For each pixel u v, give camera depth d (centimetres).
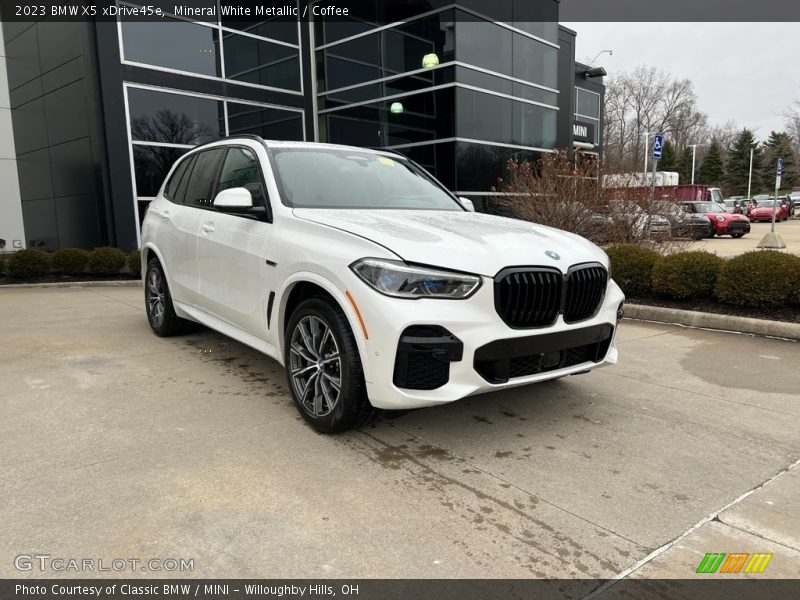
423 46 1382
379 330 299
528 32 1541
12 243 1441
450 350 298
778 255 644
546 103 1634
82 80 1167
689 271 690
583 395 420
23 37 1323
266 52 1443
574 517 259
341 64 1522
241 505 263
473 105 1392
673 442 339
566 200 970
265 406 390
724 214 2242
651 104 7156
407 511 262
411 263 303
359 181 445
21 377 450
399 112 1440
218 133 1350
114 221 1180
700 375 469
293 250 355
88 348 541
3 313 738
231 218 433
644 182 977
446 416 376
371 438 340
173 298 538
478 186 1423
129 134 1191
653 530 250
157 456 311
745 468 307
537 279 321
